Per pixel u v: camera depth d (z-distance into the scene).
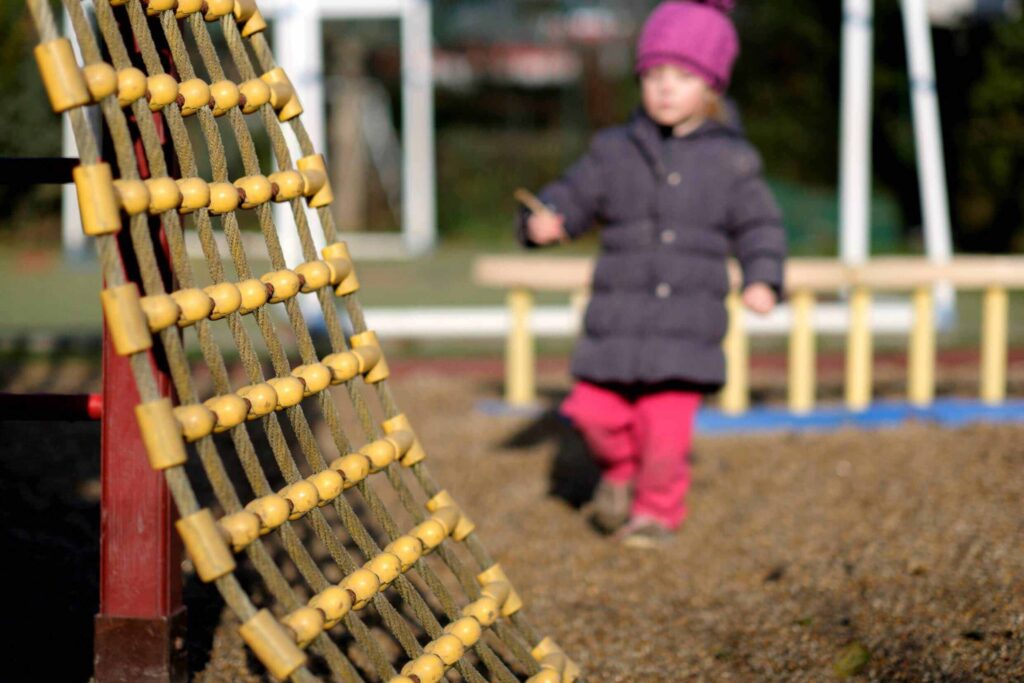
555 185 4.13
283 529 2.17
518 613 2.69
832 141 18.27
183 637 2.67
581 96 21.25
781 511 4.27
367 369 2.60
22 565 3.54
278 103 2.55
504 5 21.53
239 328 2.24
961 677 2.76
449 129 20.42
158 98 2.17
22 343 7.84
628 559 3.81
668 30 3.90
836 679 2.82
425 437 5.53
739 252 3.95
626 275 3.92
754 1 18.45
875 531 3.94
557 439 5.48
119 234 2.37
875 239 16.55
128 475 2.56
